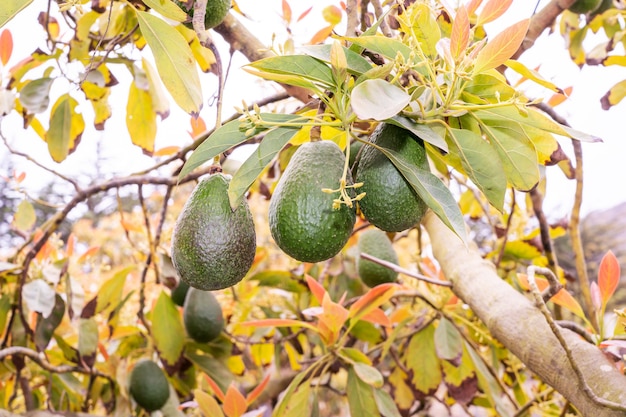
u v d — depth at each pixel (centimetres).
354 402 92
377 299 88
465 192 128
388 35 70
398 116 61
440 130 64
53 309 103
